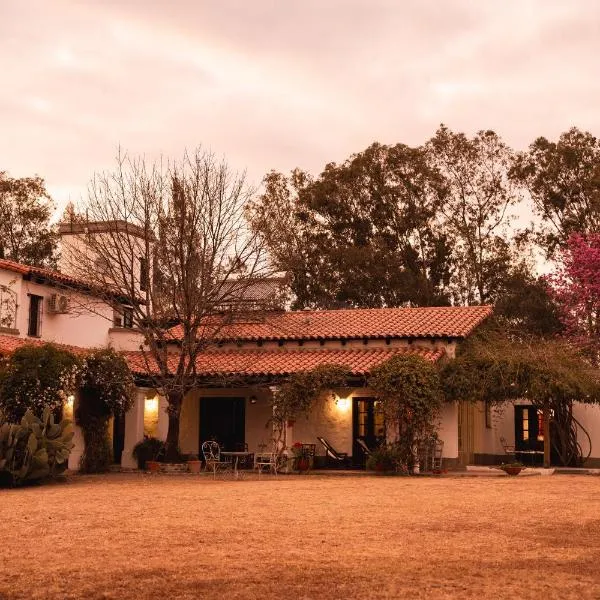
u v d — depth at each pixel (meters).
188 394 28.67
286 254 35.53
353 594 8.17
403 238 46.66
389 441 24.03
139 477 22.73
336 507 14.72
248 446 27.88
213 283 25.86
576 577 8.91
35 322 27.39
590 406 27.92
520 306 42.31
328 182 47.06
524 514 13.76
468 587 8.46
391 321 28.55
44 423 20.47
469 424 27.89
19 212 43.38
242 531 11.88
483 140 46.75
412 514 13.77
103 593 8.22
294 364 26.16
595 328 37.81
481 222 46.47
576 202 45.53
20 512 14.07
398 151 46.62
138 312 25.45
